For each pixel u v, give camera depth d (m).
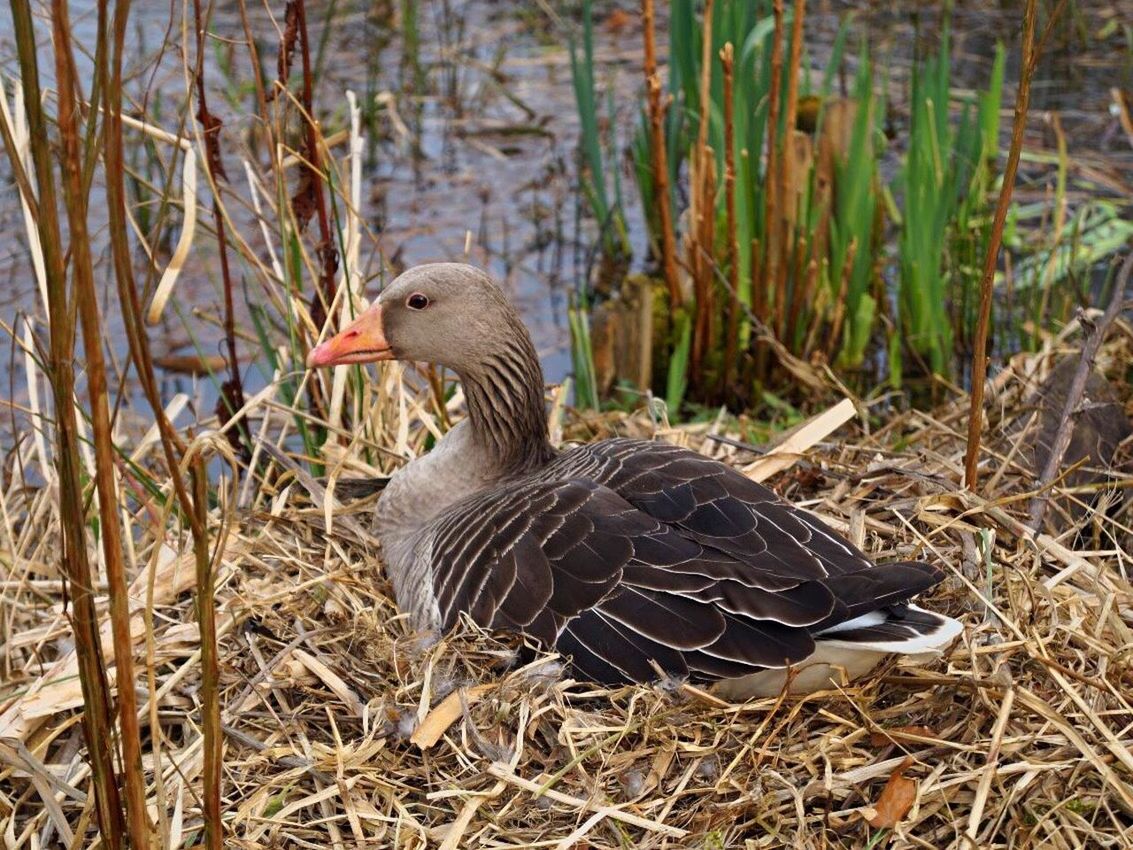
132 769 0.96
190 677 1.21
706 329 1.80
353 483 1.40
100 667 0.97
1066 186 2.06
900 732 1.10
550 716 1.13
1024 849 1.04
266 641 1.22
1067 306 1.75
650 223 1.99
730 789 1.09
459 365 1.30
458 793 1.09
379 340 1.31
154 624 1.26
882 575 1.08
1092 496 1.34
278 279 1.46
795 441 1.39
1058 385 1.43
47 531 1.38
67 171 0.88
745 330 1.81
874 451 1.40
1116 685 1.13
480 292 1.29
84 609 0.95
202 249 1.94
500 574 1.16
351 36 2.60
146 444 1.43
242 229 1.97
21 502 1.46
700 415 1.75
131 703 0.95
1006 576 1.19
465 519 1.21
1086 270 1.87
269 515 1.33
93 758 0.98
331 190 1.42
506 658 1.15
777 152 1.81
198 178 2.03
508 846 1.06
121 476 1.38
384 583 1.29
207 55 2.35
